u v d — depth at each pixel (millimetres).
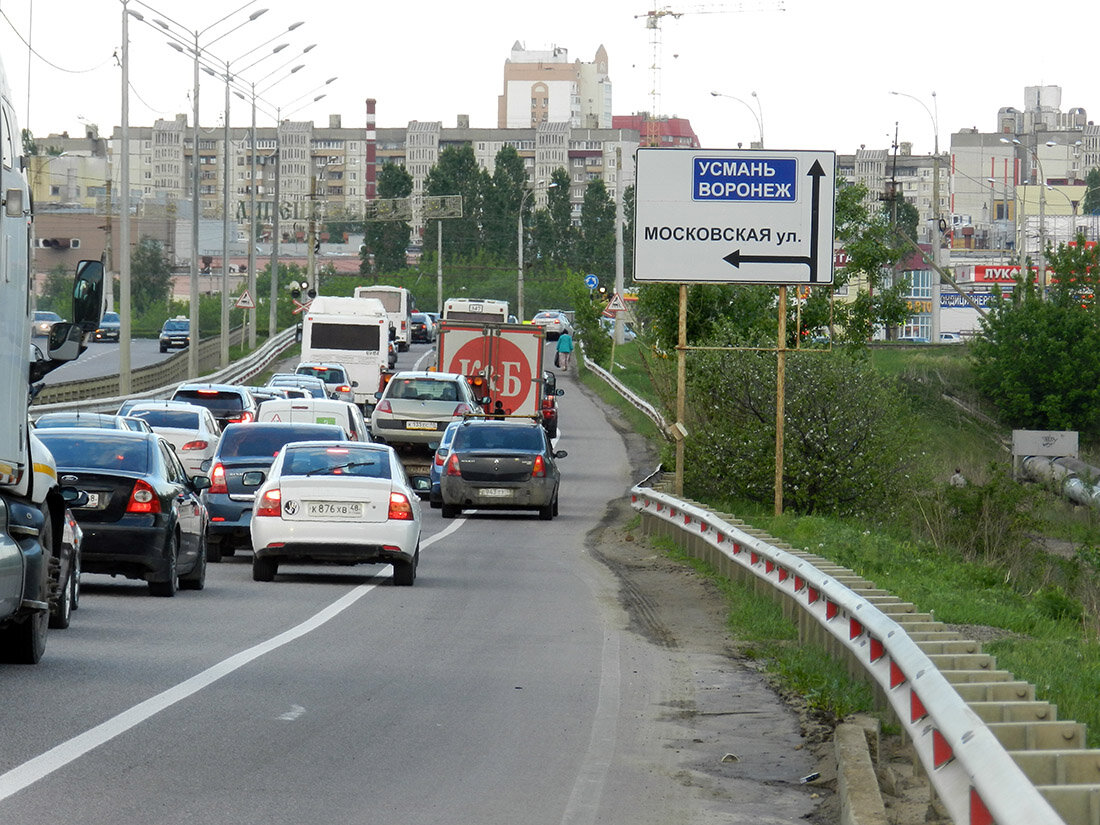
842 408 86562
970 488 85562
